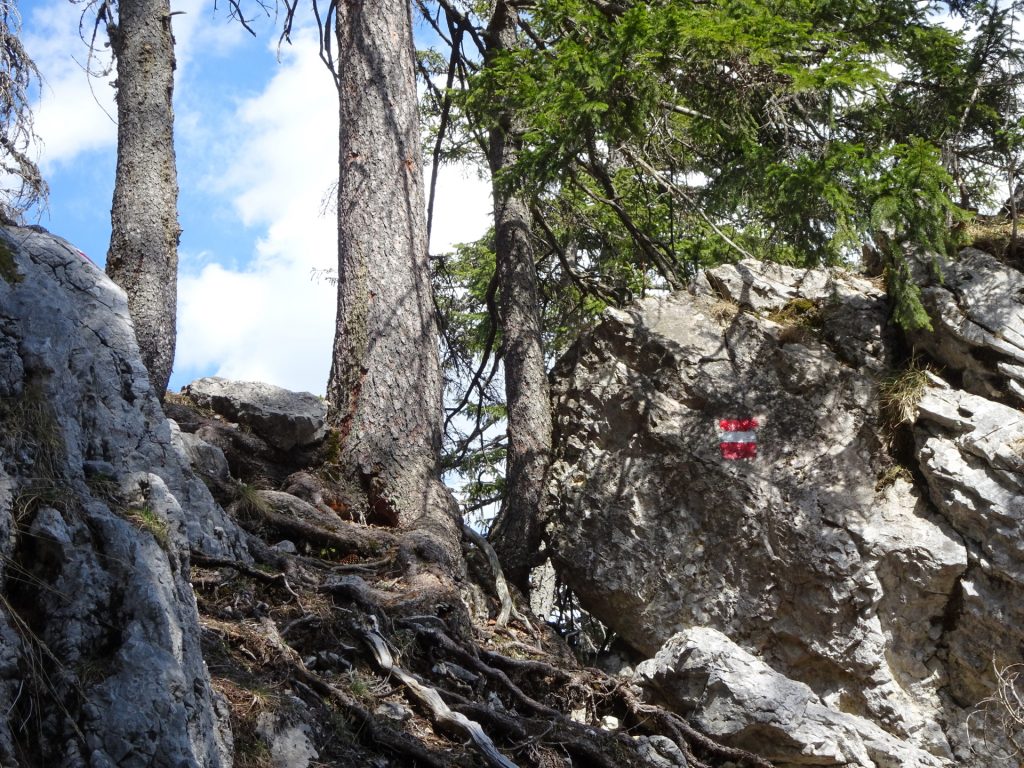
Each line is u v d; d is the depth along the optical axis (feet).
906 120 34.91
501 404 48.93
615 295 46.91
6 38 25.22
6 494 14.17
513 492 35.86
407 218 35.94
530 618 32.89
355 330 34.63
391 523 32.45
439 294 49.16
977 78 34.17
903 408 31.50
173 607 14.92
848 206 30.22
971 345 31.19
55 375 16.08
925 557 29.45
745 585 31.63
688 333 34.50
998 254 32.91
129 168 30.50
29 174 25.20
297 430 32.78
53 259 18.28
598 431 34.91
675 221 46.03
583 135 33.76
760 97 34.71
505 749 23.32
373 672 23.76
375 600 25.81
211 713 15.15
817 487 31.58
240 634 21.42
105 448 17.02
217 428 31.96
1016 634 28.50
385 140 36.40
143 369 18.57
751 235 40.86
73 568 14.21
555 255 49.11
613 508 33.78
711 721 27.35
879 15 34.27
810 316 34.27
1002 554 28.73
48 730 13.17
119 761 13.24
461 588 30.89
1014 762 28.43
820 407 32.68
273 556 26.11
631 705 27.48
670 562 32.58
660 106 34.12
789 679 28.84
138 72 31.14
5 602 13.42
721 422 32.99
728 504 32.14
